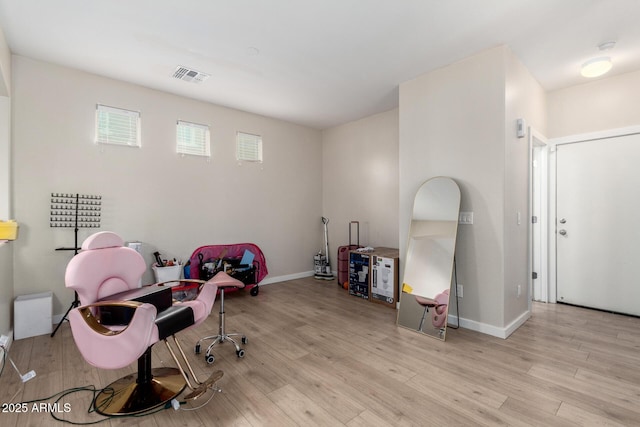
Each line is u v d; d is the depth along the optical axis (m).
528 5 2.22
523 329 2.98
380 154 4.73
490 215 2.83
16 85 2.92
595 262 3.55
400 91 3.58
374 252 4.14
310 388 2.02
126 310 1.87
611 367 2.25
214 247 4.26
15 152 2.92
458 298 3.07
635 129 3.25
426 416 1.73
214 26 2.49
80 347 1.67
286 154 5.16
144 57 2.99
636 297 3.29
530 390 1.97
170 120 3.90
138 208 3.64
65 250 3.14
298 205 5.34
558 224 3.79
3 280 2.48
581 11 2.29
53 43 2.73
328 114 4.79
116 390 1.97
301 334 2.92
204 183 4.21
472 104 2.95
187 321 1.94
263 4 2.21
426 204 3.20
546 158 3.82
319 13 2.32
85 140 3.29
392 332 2.97
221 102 4.23
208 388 1.95
